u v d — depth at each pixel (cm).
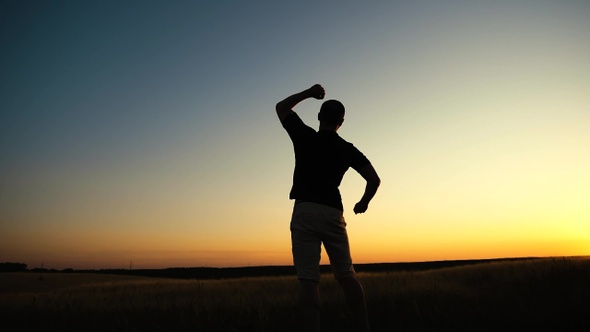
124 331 552
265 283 1440
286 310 666
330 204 310
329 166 315
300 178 318
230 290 1148
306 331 288
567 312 583
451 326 540
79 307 764
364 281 1169
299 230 306
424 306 663
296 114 345
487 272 1480
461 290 908
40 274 4794
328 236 308
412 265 6016
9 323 609
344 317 572
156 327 570
